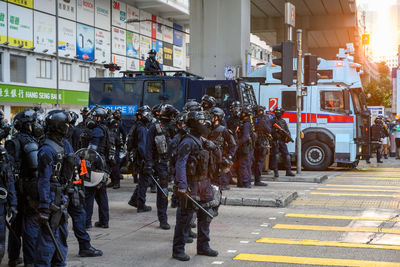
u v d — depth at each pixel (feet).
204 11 78.48
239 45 77.10
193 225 25.40
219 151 19.81
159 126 25.40
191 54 79.36
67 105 126.62
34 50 115.44
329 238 22.58
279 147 45.88
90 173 23.57
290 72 46.39
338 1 136.56
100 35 138.31
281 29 160.66
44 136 17.37
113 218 27.68
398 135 77.30
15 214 16.93
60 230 16.61
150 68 53.57
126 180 47.65
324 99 55.98
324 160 55.93
